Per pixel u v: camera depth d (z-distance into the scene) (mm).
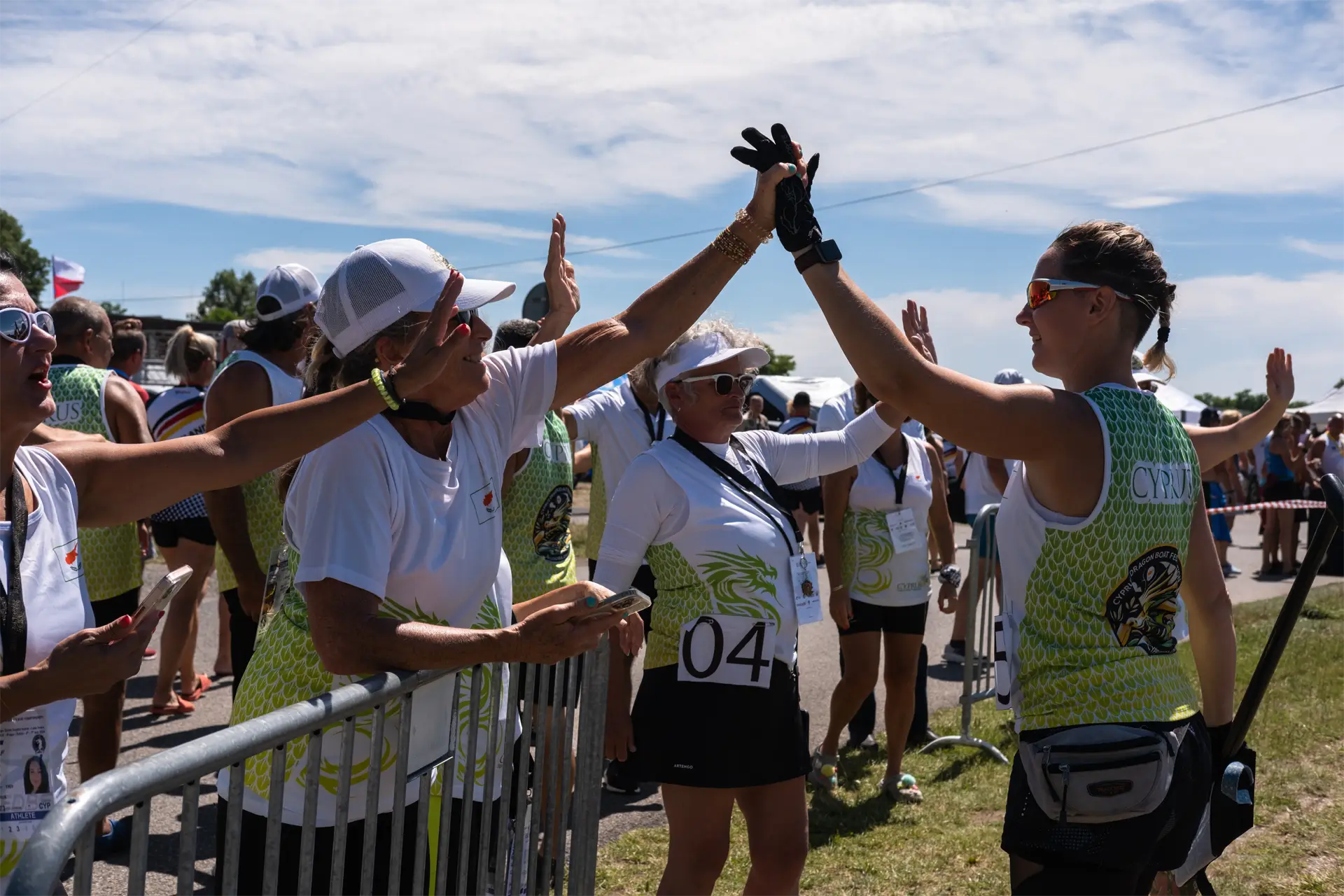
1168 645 2100
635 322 2322
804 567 2885
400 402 1807
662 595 2869
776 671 2783
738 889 3703
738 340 2980
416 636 1800
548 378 2227
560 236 2938
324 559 1804
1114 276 2090
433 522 1935
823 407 4973
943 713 6051
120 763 4820
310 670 1956
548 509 3850
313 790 1724
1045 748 2014
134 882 1397
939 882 3773
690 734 2742
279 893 1904
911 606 4605
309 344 2311
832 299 1920
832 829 4324
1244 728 2381
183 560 5613
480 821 2104
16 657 1683
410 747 1903
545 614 1875
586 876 2543
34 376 1705
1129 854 1985
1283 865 3729
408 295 1953
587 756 2508
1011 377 7410
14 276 1735
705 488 2822
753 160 2061
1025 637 2074
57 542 1786
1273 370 2639
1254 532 18141
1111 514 1979
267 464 1802
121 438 4172
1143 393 2129
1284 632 2336
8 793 1669
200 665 6773
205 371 6090
